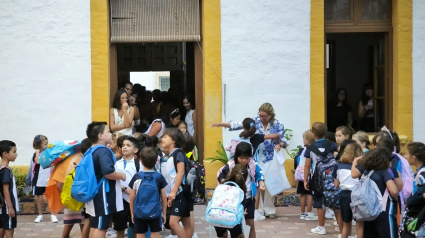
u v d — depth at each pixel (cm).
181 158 680
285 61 1009
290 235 802
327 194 762
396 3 1029
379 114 1103
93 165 632
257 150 853
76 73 991
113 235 798
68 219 718
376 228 631
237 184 647
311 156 812
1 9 979
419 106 1030
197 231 826
